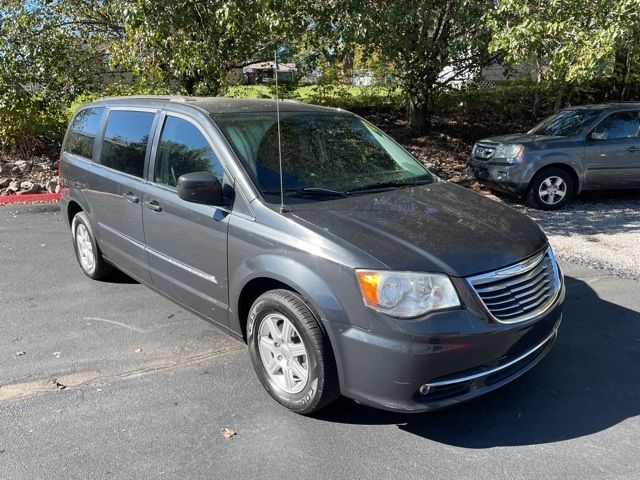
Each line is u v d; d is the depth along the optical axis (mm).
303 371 3342
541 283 3443
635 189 10180
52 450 3135
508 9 8633
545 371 3971
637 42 8359
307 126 4371
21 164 10586
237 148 3836
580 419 3412
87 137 5562
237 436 3258
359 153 4375
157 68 9211
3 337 4500
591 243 6996
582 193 10195
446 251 3129
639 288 5445
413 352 2889
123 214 4777
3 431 3305
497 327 3041
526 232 3602
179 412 3500
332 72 12328
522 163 8852
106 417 3447
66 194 5898
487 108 14727
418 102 12703
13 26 10492
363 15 8766
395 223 3395
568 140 8961
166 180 4297
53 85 11023
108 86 11320
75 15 10898
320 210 3512
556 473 2936
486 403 3592
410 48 10562
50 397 3660
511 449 3135
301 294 3223
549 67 9594
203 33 8680
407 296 2939
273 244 3375
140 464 3021
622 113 9172
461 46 9992
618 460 3035
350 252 3064
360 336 2992
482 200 4082
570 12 8172
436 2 10516
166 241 4262
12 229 7648
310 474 2939
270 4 7887
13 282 5707
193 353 4262
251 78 10594
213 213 3777
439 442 3197
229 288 3727
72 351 4273
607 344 4344
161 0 7836
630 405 3555
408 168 4504
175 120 4336
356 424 3367
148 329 4656
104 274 5664
